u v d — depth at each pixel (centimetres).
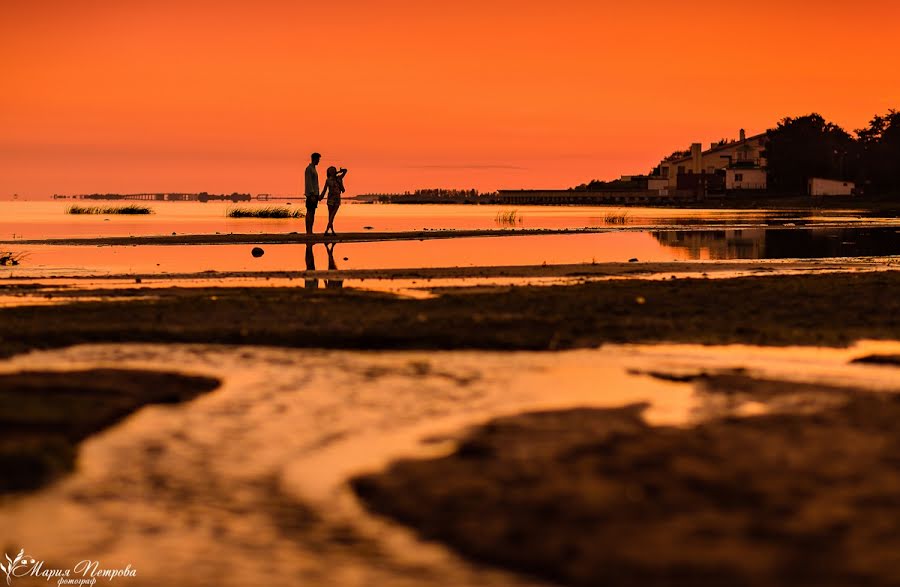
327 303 3123
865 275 4106
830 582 979
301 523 1197
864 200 19025
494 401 1786
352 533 1167
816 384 1905
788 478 1262
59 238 6662
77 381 1836
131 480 1347
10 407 1633
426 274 4219
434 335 2442
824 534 1084
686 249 6197
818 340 2441
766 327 2634
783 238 7469
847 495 1195
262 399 1797
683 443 1440
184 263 4900
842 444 1415
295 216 13038
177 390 1830
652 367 2109
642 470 1312
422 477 1325
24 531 1177
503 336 2430
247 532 1175
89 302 3145
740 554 1043
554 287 3647
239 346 2361
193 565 1091
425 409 1725
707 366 2122
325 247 6134
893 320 2777
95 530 1175
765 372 2055
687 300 3225
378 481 1321
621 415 1645
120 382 1847
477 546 1112
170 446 1499
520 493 1244
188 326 2595
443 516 1194
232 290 3544
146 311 2898
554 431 1534
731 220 11225
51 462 1375
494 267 4572
